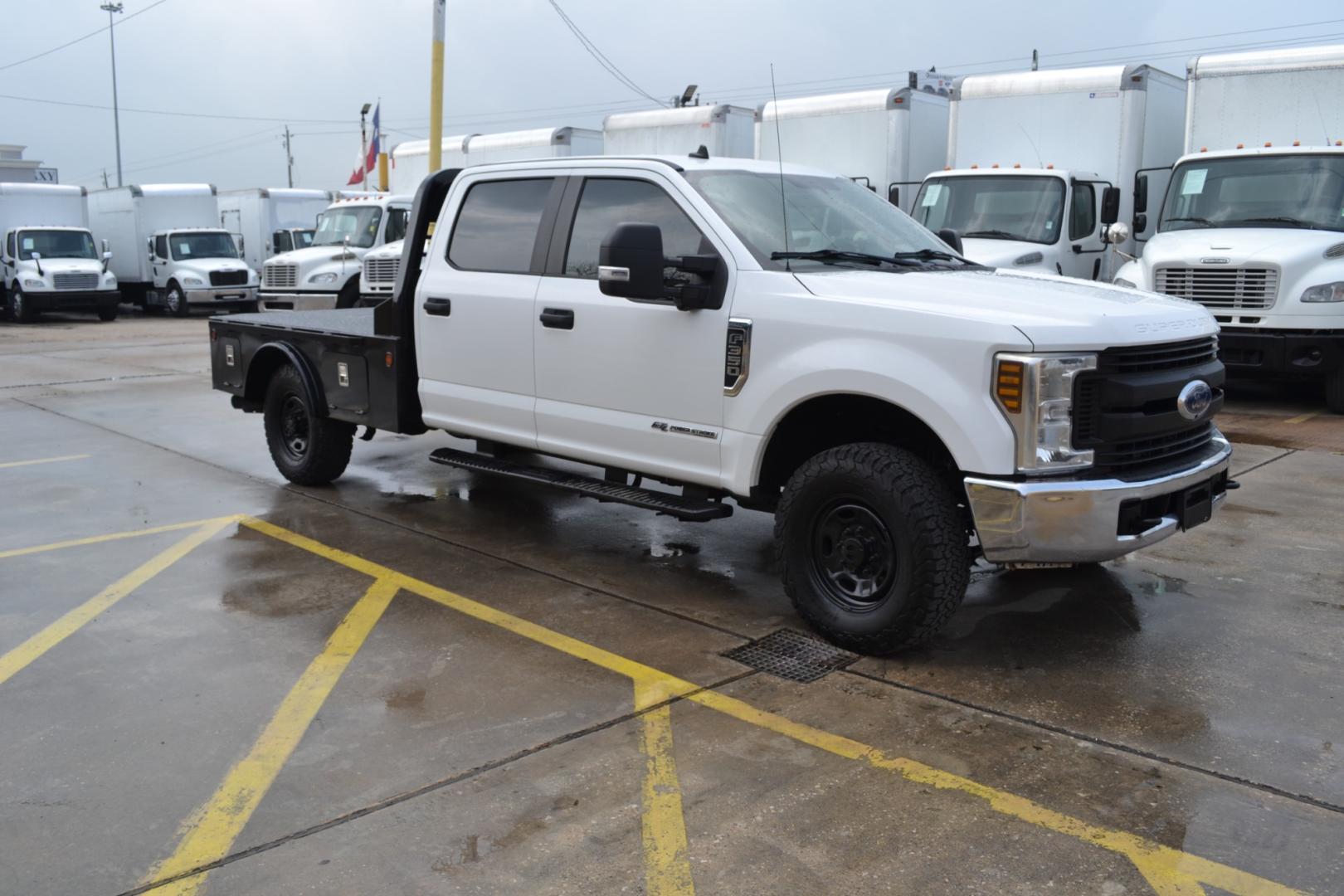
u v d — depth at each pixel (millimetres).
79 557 6047
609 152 16359
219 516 6906
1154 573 5711
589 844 3225
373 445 9266
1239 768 3660
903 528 4348
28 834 3291
